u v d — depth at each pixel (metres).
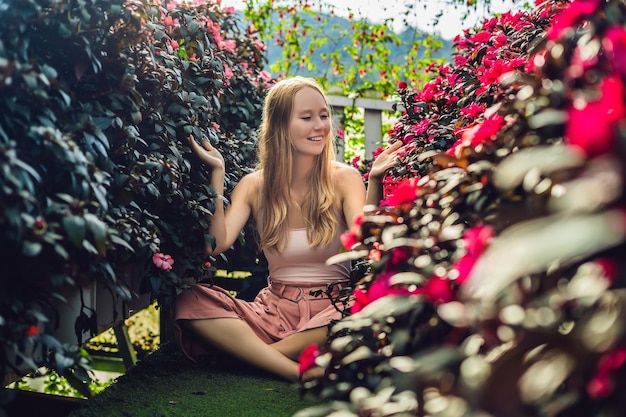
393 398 1.08
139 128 2.14
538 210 0.99
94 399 2.10
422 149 2.27
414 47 4.92
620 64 0.84
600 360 0.73
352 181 2.53
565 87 1.11
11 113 1.46
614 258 0.71
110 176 1.83
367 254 1.50
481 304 0.88
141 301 2.52
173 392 2.17
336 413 1.11
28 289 1.53
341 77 4.97
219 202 2.39
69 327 1.81
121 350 3.26
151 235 2.06
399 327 1.29
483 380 0.82
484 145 1.34
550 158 0.76
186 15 2.47
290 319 2.46
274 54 5.12
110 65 1.89
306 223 2.48
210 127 2.62
